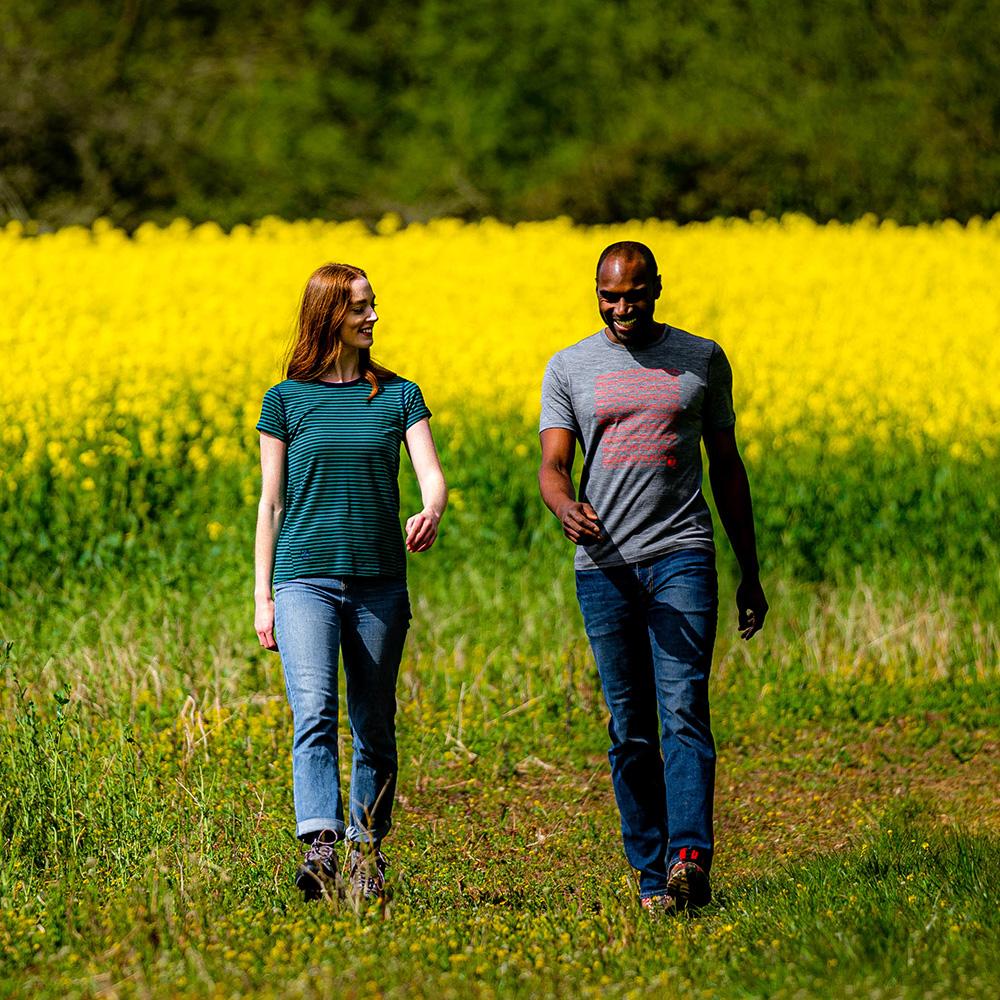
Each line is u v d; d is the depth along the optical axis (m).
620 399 17.70
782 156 96.38
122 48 124.31
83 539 35.03
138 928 15.22
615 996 13.41
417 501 36.81
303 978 13.52
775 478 38.22
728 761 25.81
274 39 128.75
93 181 108.38
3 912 15.90
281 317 58.78
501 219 109.19
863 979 13.50
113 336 53.72
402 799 23.36
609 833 21.36
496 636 30.28
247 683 27.22
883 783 24.47
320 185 119.69
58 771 18.66
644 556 17.66
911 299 65.38
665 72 124.06
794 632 31.34
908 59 115.19
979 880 16.56
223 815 19.48
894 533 36.06
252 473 37.44
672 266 72.00
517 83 125.38
